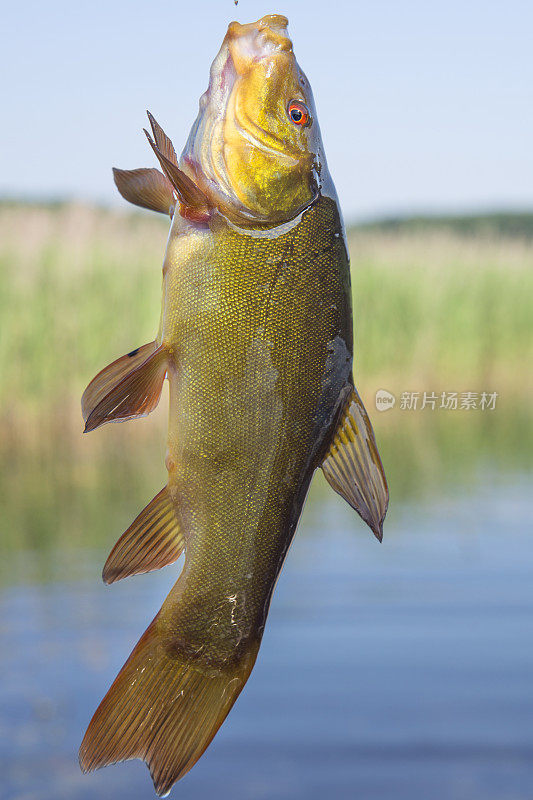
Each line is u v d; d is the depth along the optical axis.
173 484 0.70
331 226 0.70
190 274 0.69
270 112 0.69
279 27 0.71
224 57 0.71
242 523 0.70
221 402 0.69
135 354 0.69
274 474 0.70
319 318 0.69
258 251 0.69
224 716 0.70
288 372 0.69
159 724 0.69
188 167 0.70
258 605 0.71
